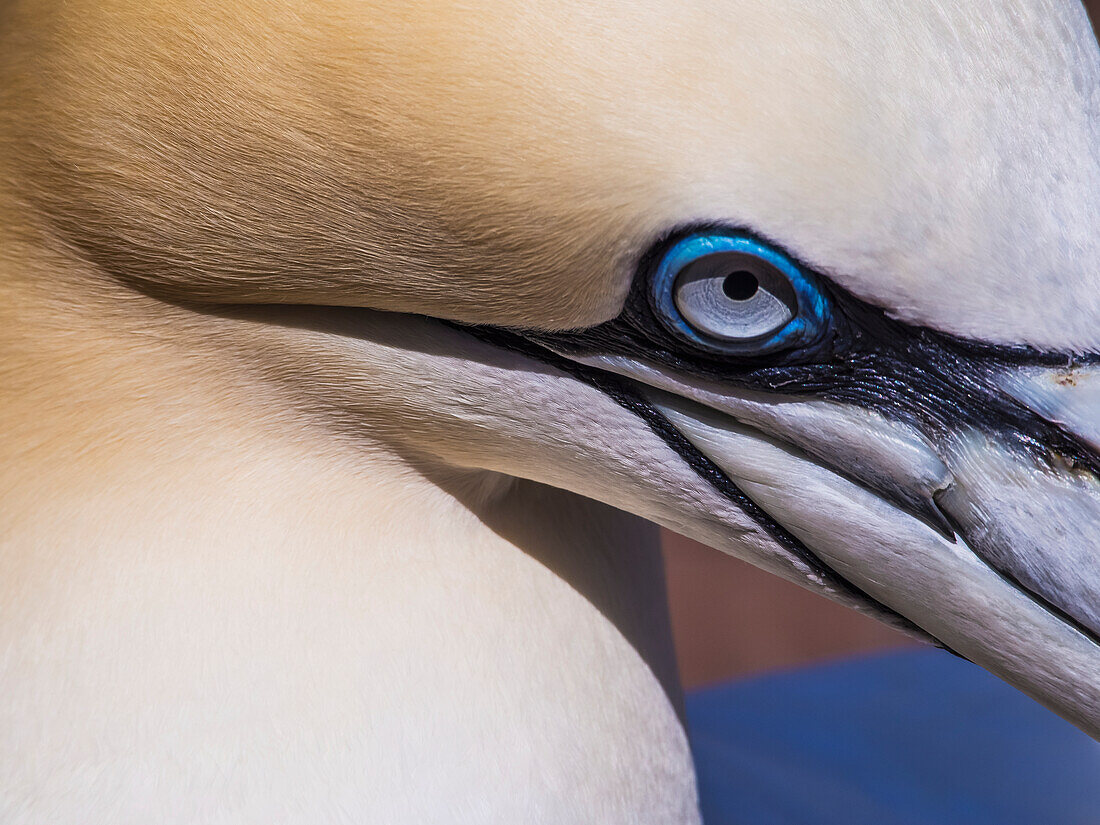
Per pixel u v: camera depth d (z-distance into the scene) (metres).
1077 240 1.00
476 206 1.01
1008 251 1.00
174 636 1.03
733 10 1.00
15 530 1.03
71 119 1.01
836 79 1.00
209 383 1.03
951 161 1.00
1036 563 1.02
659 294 1.01
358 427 1.04
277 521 1.03
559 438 1.03
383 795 1.03
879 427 1.02
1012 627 1.02
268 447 1.03
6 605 1.03
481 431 1.03
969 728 1.43
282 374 1.03
